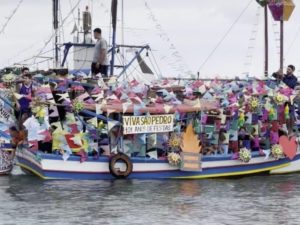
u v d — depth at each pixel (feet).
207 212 86.48
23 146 111.65
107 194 97.14
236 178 115.65
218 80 121.08
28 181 106.63
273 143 119.75
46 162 106.32
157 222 80.48
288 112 120.67
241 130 117.29
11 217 81.66
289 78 128.06
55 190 99.19
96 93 110.83
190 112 112.68
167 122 111.24
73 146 107.34
